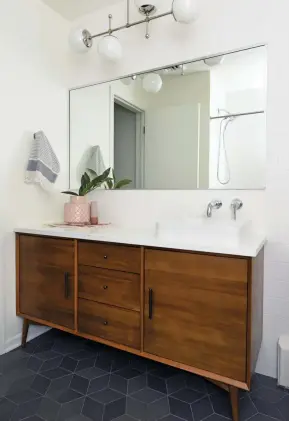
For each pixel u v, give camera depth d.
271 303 1.56
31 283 1.79
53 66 2.10
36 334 2.00
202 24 1.72
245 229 1.49
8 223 1.80
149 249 1.38
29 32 1.91
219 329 1.22
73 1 1.97
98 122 2.13
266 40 1.55
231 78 1.67
